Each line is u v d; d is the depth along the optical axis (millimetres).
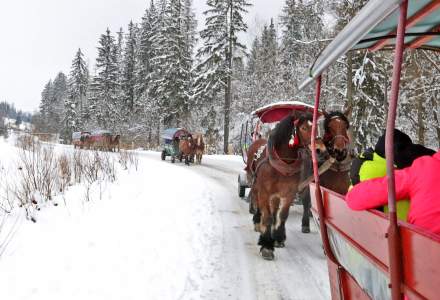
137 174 15844
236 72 41562
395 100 2080
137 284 5121
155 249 6516
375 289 2389
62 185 10789
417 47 3902
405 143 3068
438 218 2338
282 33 38000
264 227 6328
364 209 2523
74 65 67188
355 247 2658
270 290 5074
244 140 11516
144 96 51969
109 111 57531
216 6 36219
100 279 5211
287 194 6281
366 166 3215
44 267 5473
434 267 1671
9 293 4664
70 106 65312
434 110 15664
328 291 5059
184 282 5270
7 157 15891
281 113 9672
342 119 6164
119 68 63688
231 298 4828
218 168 20625
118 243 6676
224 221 8711
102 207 9203
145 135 51812
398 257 1990
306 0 25500
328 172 6395
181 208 9852
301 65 26828
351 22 2164
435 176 2375
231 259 6219
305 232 7914
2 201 9266
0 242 6328
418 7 2715
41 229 7184
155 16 52094
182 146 22656
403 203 2611
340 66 20094
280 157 6000
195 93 37625
